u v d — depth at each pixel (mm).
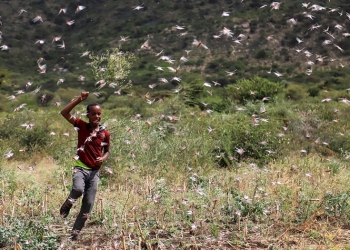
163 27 67750
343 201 8172
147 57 62094
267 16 66000
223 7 69625
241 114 15805
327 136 16344
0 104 33531
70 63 59906
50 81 53594
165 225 7254
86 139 6746
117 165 11055
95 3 74375
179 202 8156
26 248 6098
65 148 13617
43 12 70562
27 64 59906
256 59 60844
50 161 13766
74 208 8117
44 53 62875
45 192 8633
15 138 16953
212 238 6855
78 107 19562
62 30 68688
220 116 16562
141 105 25312
